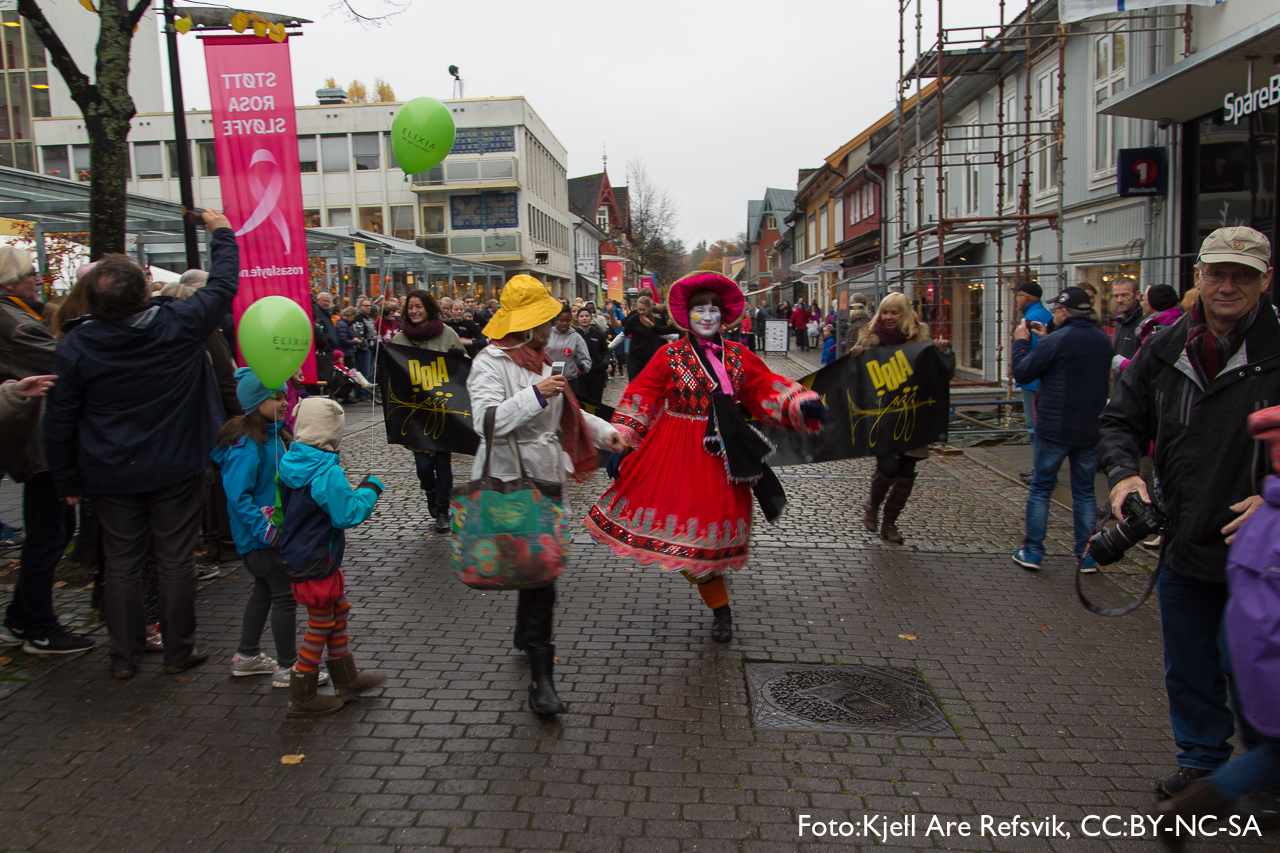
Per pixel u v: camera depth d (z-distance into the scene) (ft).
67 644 13.80
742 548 13.75
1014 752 10.87
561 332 30.66
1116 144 37.83
